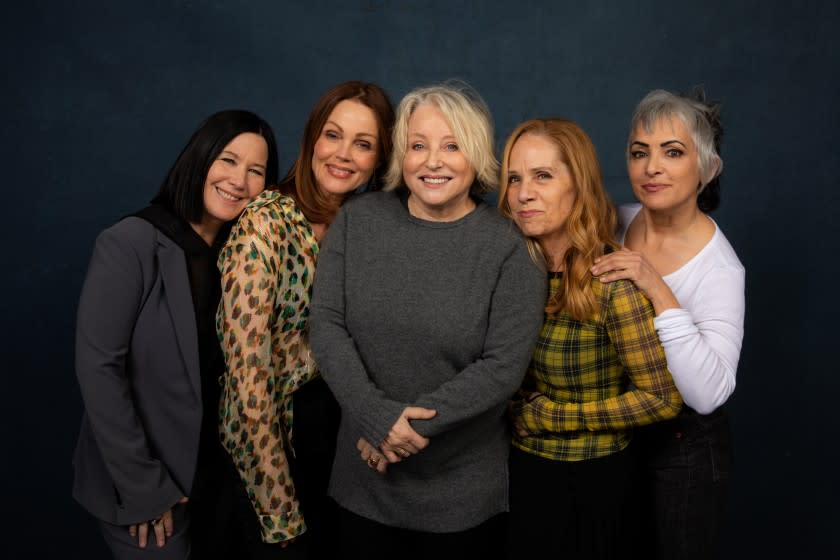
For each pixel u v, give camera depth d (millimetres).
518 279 1646
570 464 1693
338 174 1859
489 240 1667
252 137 1821
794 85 2906
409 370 1645
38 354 2906
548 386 1737
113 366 1687
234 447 1711
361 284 1675
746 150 2936
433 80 3055
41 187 2877
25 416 2910
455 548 1687
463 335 1613
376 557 1750
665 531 1859
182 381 1749
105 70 2896
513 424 1774
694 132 1769
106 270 1676
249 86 3000
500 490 1731
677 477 1839
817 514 3023
